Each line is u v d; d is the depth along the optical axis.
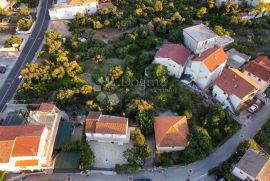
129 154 76.44
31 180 75.31
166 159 77.69
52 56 103.56
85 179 75.62
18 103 90.12
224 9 121.75
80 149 78.06
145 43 105.69
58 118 82.75
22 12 124.06
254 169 72.81
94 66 101.31
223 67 97.12
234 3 125.62
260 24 117.62
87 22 118.00
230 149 82.12
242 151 79.44
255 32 115.25
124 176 76.31
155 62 96.88
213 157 80.25
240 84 88.88
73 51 106.69
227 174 74.88
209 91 95.38
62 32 116.88
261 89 95.44
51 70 98.25
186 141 79.06
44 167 75.06
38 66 98.81
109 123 79.25
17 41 109.88
